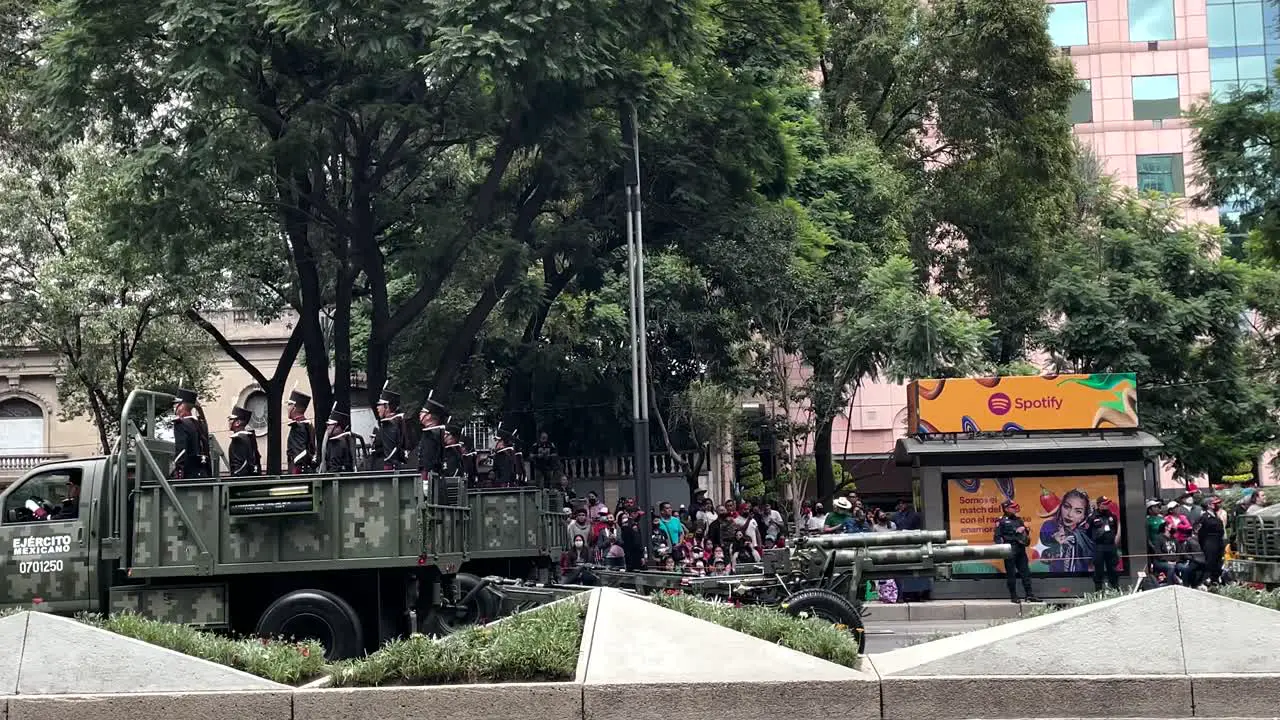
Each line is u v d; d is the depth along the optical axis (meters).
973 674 7.88
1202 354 35.94
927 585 23.78
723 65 30.25
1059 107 40.41
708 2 27.17
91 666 8.00
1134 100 56.44
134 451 14.37
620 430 38.94
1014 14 38.81
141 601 14.12
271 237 29.52
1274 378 39.12
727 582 15.96
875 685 7.68
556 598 15.20
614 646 8.05
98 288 30.28
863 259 32.97
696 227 30.50
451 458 18.12
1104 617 7.96
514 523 18.91
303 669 8.69
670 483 39.53
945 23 40.50
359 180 26.14
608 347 36.12
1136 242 37.00
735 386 33.47
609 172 29.70
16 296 32.31
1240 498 26.41
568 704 7.67
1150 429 34.34
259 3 22.53
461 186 30.25
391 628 14.34
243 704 7.77
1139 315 35.19
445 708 7.71
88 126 26.75
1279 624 7.85
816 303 31.30
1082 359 35.66
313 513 13.94
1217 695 7.61
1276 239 25.56
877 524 24.69
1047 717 7.64
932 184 41.88
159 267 26.03
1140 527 23.55
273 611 13.80
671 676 7.85
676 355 35.16
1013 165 40.03
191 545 14.00
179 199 24.11
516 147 26.59
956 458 23.89
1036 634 7.95
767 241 29.95
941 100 40.78
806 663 7.95
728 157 29.98
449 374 27.58
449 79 23.39
